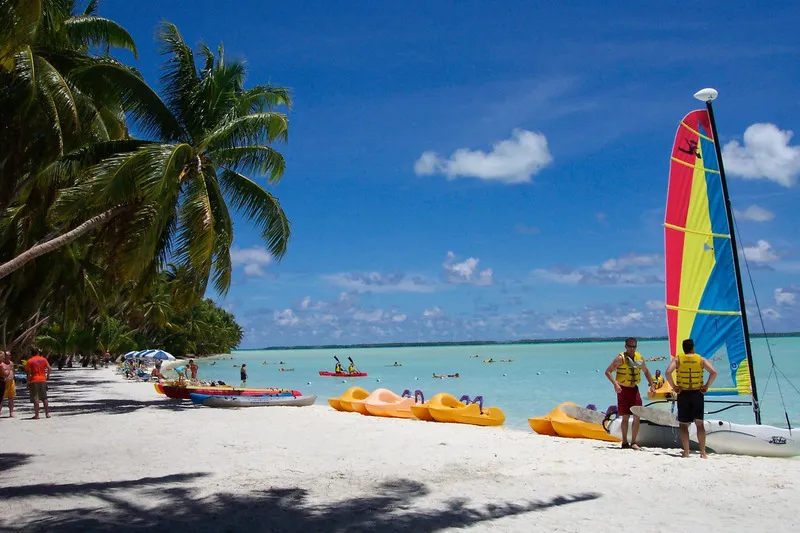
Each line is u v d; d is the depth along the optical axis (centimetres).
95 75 1539
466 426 1438
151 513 625
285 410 1870
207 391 2184
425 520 595
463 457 977
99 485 765
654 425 1074
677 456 959
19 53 1312
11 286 2314
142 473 847
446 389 3209
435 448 1075
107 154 1510
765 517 599
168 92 1742
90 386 3284
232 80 1797
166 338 8325
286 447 1093
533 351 12706
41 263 2358
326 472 851
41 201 1923
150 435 1267
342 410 1856
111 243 1616
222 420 1561
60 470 872
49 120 1476
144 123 1652
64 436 1258
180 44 1761
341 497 696
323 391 3334
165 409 1898
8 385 1659
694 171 1070
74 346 5191
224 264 1641
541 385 3419
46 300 3042
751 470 838
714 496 686
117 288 2491
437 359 9181
